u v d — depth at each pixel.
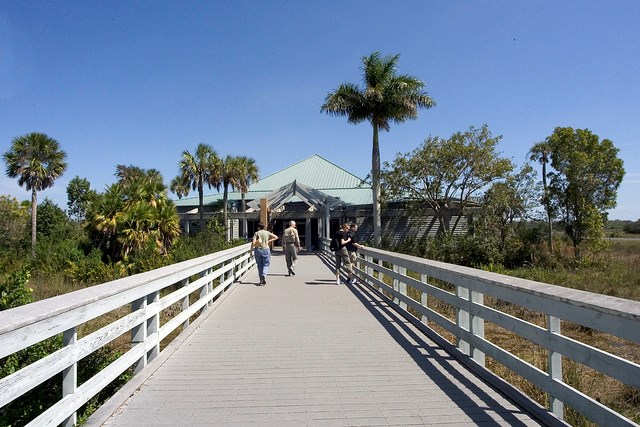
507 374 6.30
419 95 27.72
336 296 10.90
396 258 8.95
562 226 28.31
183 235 27.23
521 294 4.23
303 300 10.29
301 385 4.79
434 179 28.66
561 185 28.05
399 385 4.77
